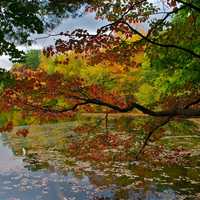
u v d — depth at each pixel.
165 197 13.59
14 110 8.84
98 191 15.04
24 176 18.39
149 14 8.33
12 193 15.66
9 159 23.20
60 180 17.12
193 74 11.09
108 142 11.09
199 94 11.01
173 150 17.58
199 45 10.08
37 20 6.88
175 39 9.49
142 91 28.80
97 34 7.59
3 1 6.57
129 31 7.91
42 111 8.72
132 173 17.11
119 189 15.01
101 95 9.49
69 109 8.56
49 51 7.59
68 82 8.75
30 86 8.19
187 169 17.02
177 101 10.88
